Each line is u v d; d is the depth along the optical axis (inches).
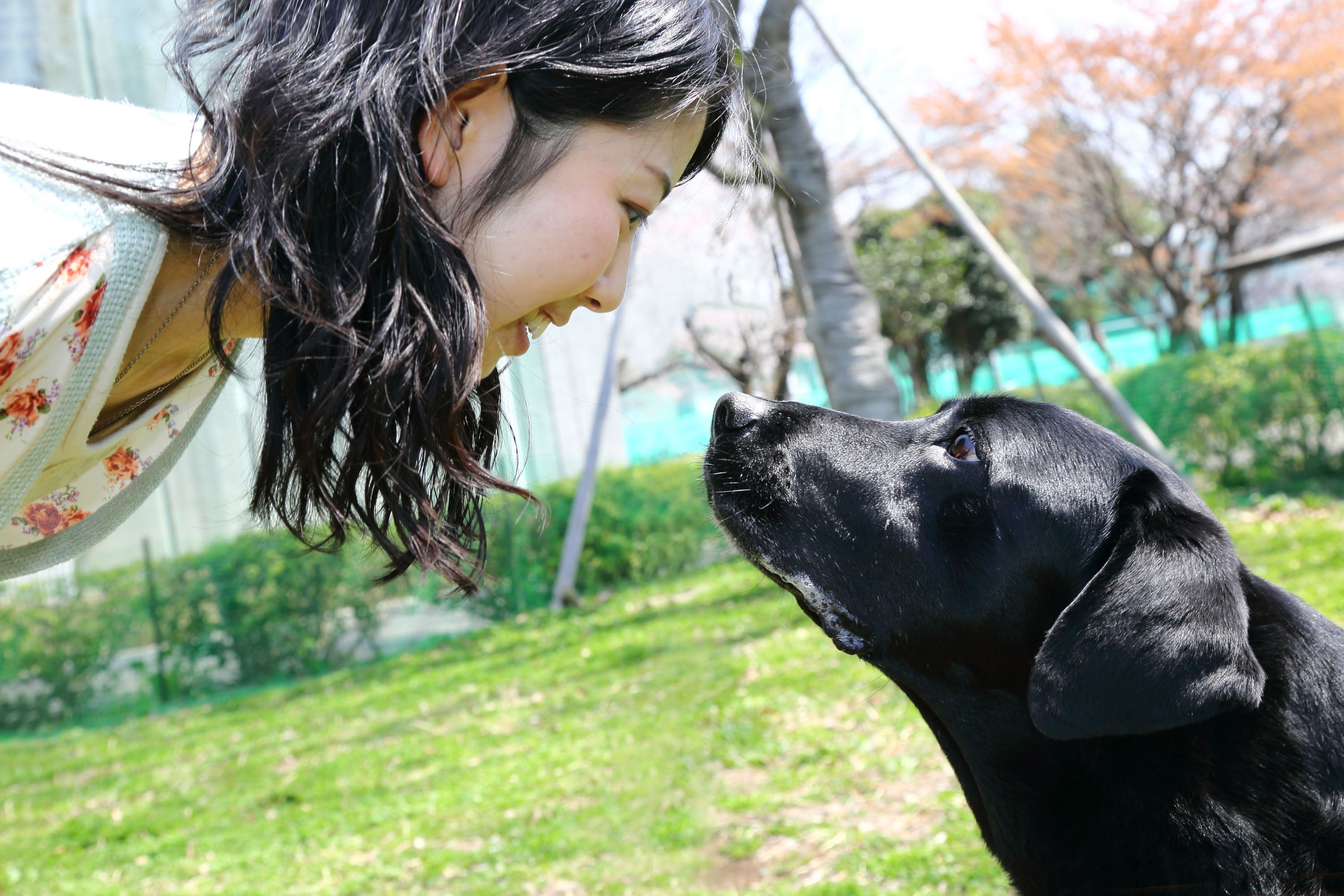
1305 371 434.0
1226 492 428.5
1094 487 75.0
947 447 83.2
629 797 177.9
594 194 57.6
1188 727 69.9
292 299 51.6
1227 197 725.9
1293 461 436.8
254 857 186.5
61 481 59.8
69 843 217.5
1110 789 72.9
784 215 288.8
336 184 51.6
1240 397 447.8
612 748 211.3
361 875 166.9
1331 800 66.7
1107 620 63.7
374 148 50.9
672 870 144.3
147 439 64.2
